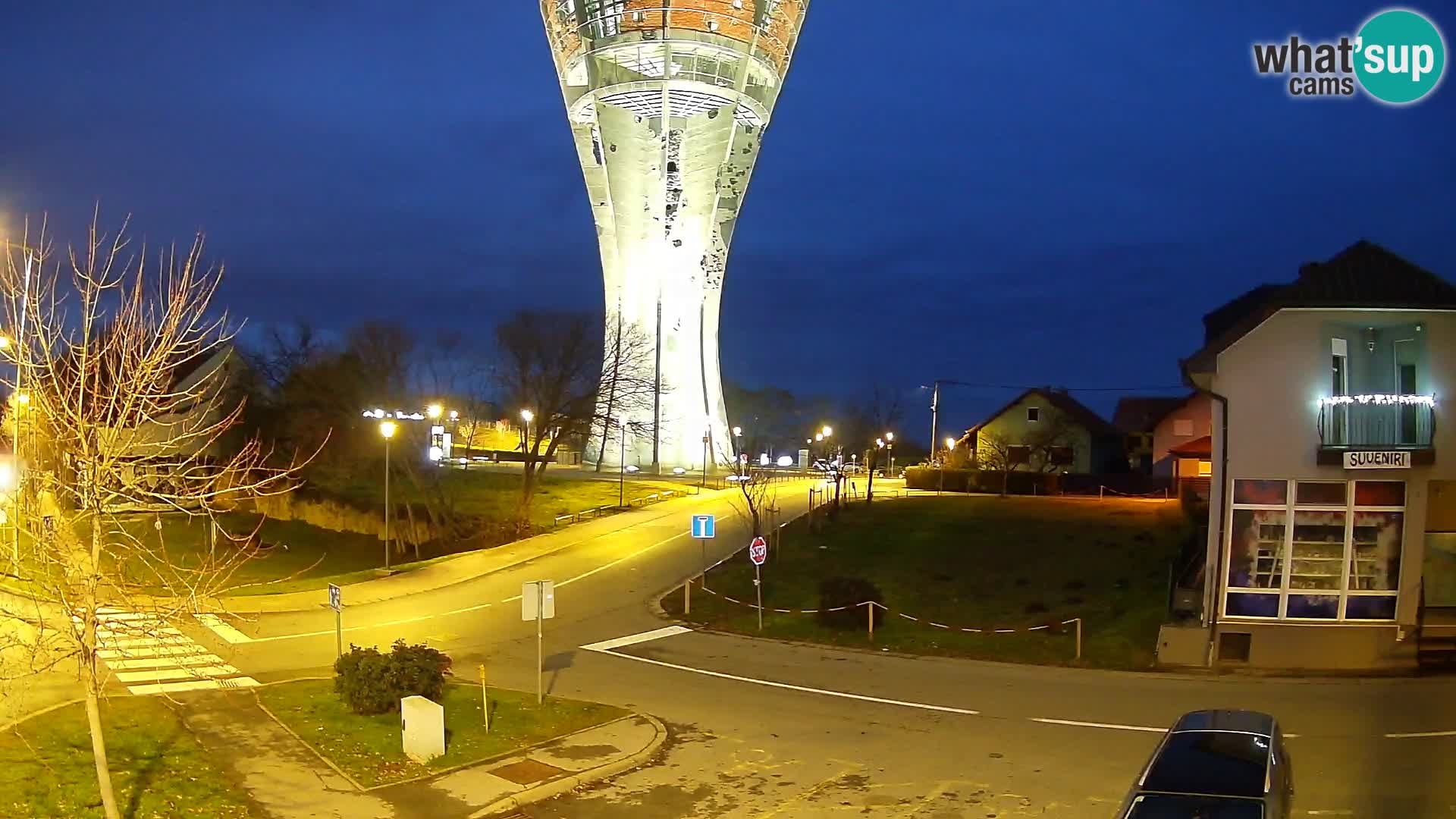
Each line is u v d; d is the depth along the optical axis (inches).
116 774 511.8
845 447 3875.5
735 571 1341.0
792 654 918.4
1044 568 1270.9
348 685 655.1
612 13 2501.2
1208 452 1760.6
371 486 2249.0
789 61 2664.9
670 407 2699.3
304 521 2094.0
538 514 1927.9
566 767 562.9
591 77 2544.3
